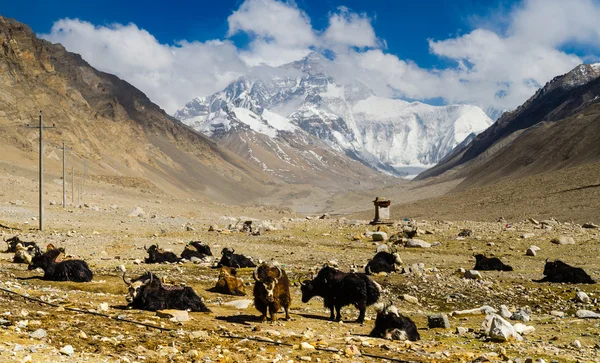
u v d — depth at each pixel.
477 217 108.94
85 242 42.28
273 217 139.75
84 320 15.69
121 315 17.02
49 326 14.41
